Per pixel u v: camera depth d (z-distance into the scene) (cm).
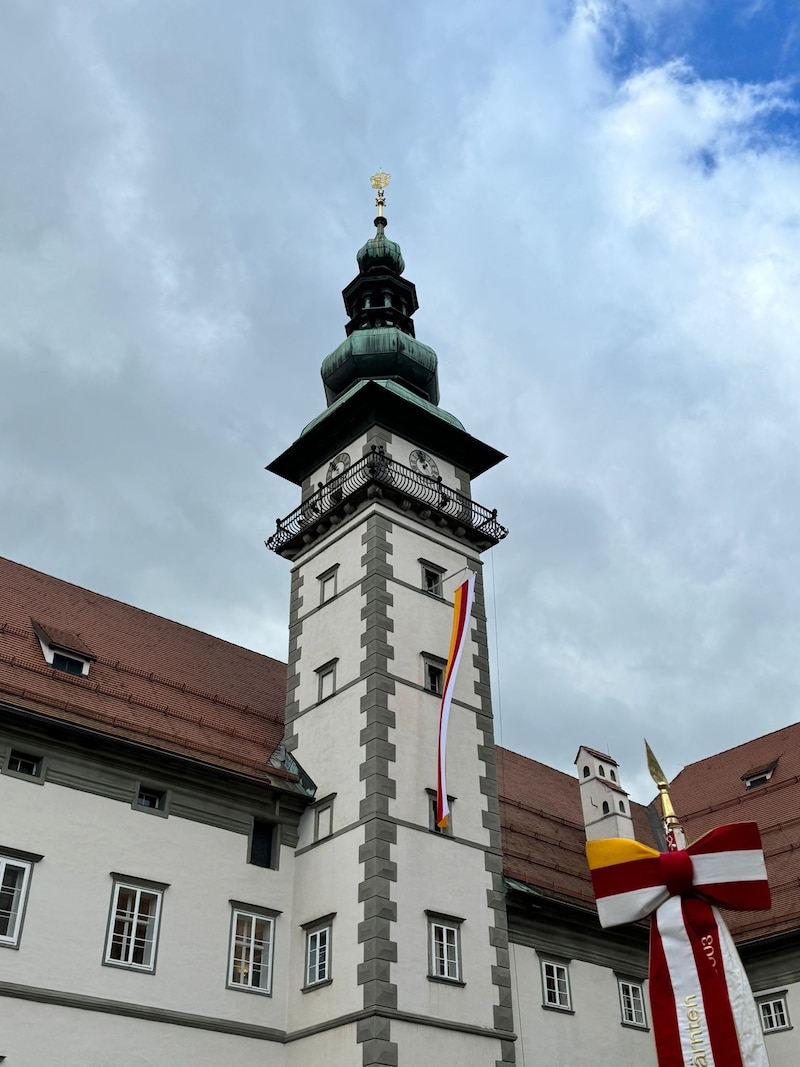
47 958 2616
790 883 3941
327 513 3831
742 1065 1941
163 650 3725
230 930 3000
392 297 4644
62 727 2862
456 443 4134
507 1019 3078
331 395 4322
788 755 4688
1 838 2670
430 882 3111
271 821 3250
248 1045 2888
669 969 2055
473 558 3966
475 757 3497
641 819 4994
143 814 2966
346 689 3441
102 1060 2602
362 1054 2739
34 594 3569
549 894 3541
